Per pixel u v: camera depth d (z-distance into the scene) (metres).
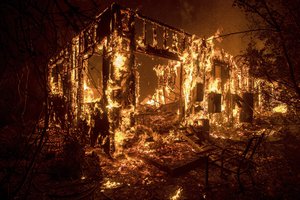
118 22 8.66
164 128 11.34
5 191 3.21
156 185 6.17
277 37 6.56
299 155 7.71
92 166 7.20
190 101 12.02
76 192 5.47
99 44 9.77
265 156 8.14
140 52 9.67
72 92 11.16
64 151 6.62
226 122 15.10
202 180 6.51
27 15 2.45
